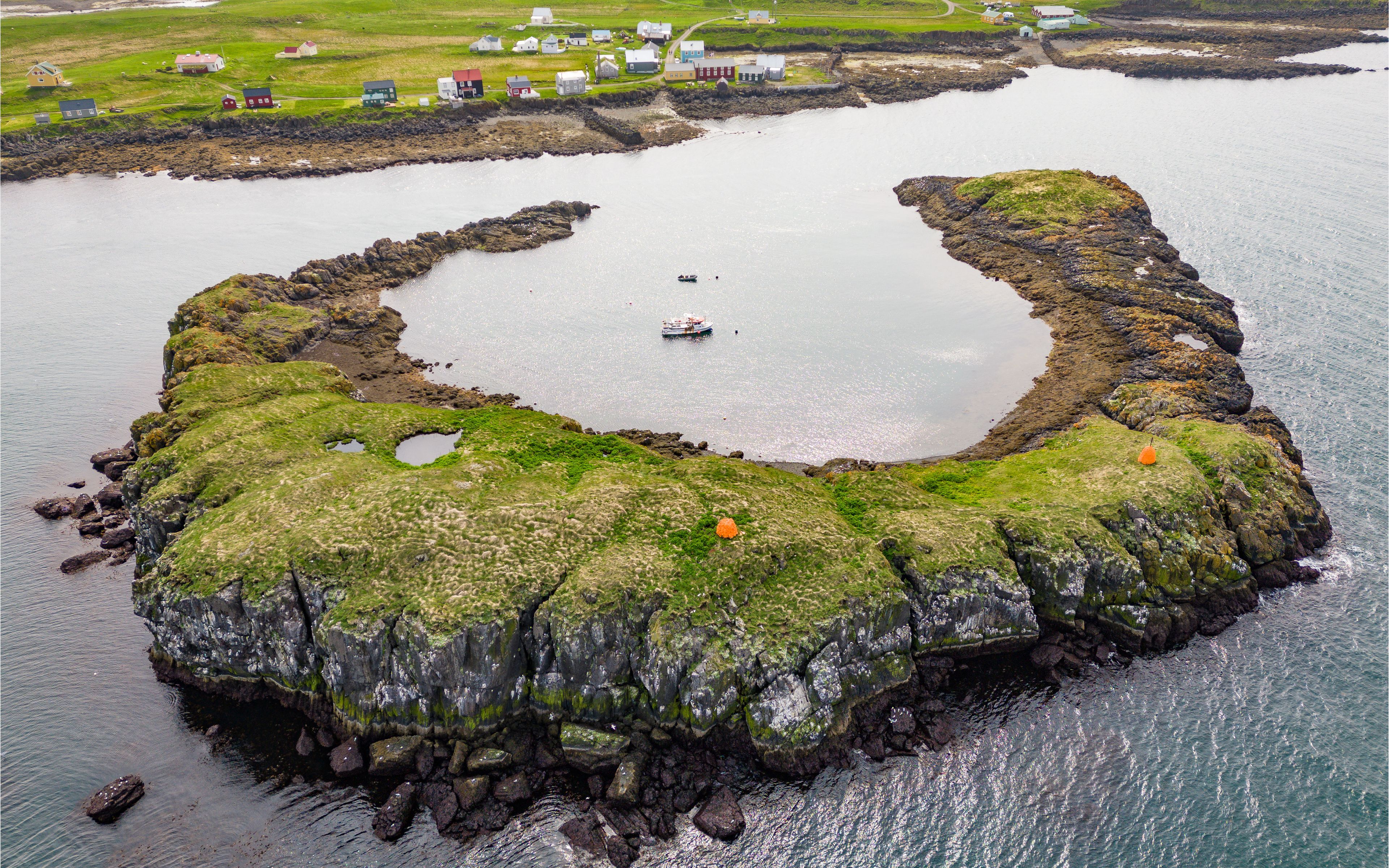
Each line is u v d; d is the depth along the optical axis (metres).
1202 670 73.44
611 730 67.38
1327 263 140.00
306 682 71.31
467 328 129.50
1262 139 199.88
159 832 62.12
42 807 63.84
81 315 135.62
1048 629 76.81
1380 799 62.78
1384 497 91.69
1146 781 64.56
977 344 123.69
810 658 68.19
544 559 73.25
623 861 59.78
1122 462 89.56
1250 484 87.50
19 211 174.12
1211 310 124.75
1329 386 109.81
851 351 122.19
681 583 71.50
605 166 197.00
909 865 59.78
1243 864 59.09
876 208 173.75
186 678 74.12
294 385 106.56
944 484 89.75
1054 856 60.00
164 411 105.81
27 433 108.69
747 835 61.56
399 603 68.75
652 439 101.56
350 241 157.50
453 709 67.25
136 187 185.75
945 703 70.75
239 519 78.44
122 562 88.00
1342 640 75.81
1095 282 133.00
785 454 100.25
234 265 149.25
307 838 61.72
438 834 61.84
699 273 146.25
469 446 92.94
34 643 78.00
